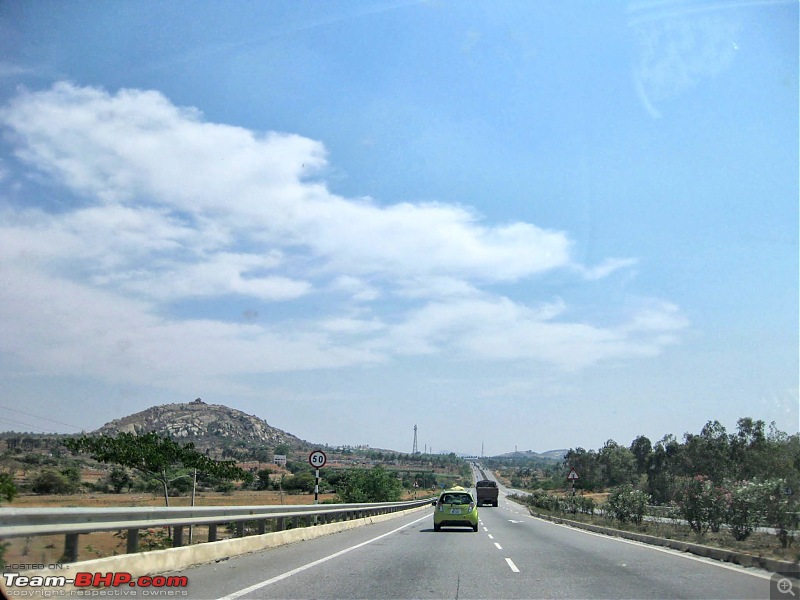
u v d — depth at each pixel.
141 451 27.53
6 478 12.22
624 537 25.11
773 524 18.53
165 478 28.70
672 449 67.19
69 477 49.69
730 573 13.76
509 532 28.73
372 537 25.06
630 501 30.45
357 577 13.33
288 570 14.06
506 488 169.62
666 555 17.73
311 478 86.06
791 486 19.00
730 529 21.59
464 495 29.70
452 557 17.41
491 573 14.12
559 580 13.01
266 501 52.00
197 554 14.30
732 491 20.31
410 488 133.25
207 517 15.23
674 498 25.58
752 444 49.84
